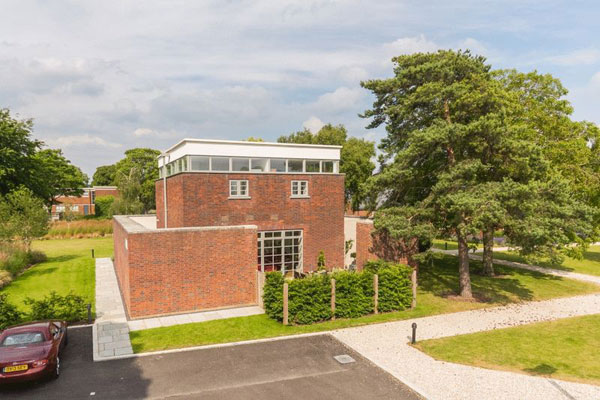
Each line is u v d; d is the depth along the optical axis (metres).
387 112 19.02
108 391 9.95
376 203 20.09
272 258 22.44
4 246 25.84
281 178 22.42
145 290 15.56
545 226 15.41
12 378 9.75
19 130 37.91
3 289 20.45
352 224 26.30
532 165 17.66
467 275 18.91
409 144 18.77
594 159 25.91
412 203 20.14
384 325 15.12
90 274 24.41
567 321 15.82
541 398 9.75
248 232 17.27
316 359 11.99
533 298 19.17
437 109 18.41
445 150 19.03
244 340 13.39
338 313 15.72
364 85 19.95
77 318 15.12
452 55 18.52
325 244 23.69
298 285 15.11
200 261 16.44
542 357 12.34
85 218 60.47
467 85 17.55
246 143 21.73
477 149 17.45
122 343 13.00
